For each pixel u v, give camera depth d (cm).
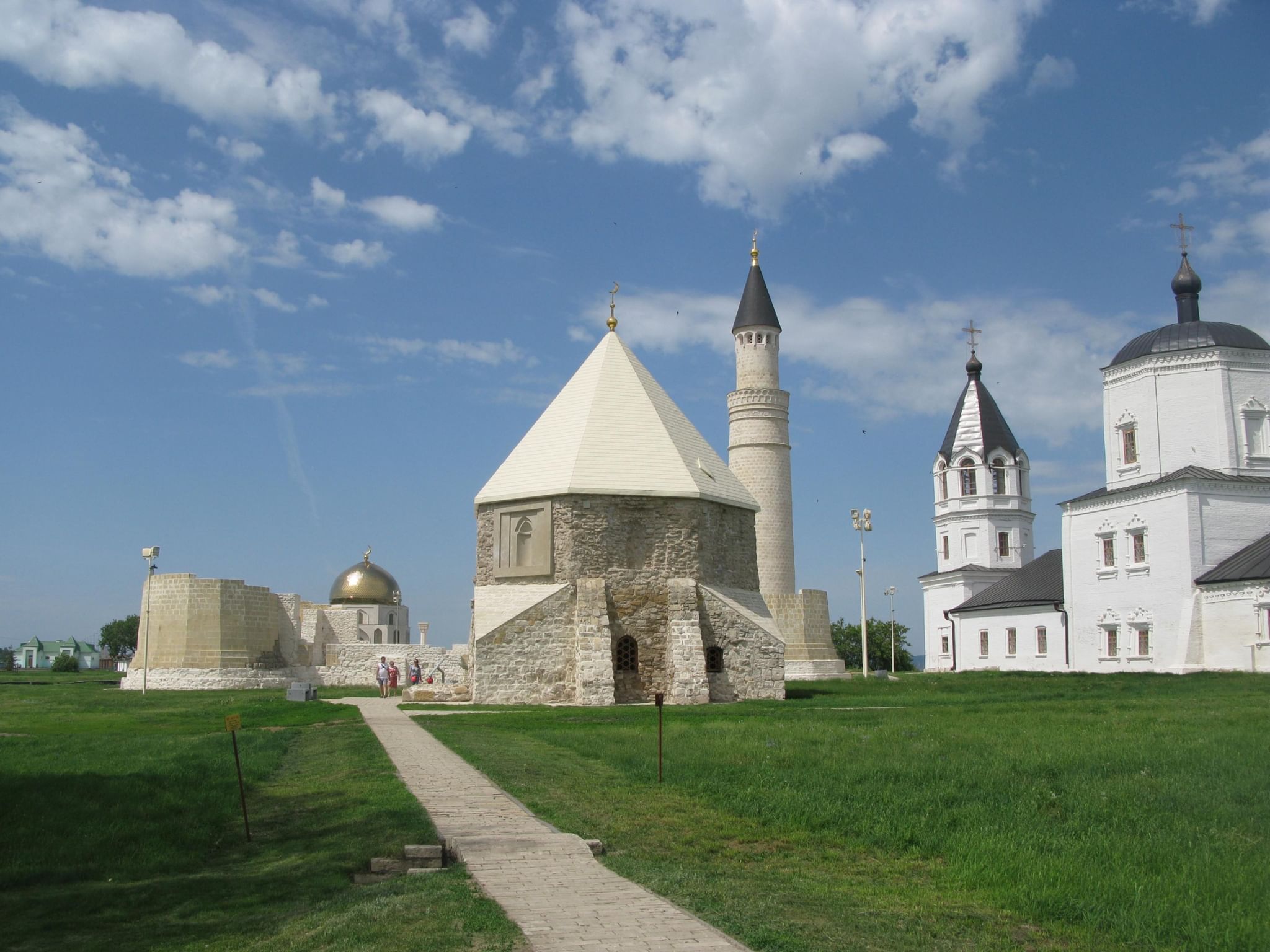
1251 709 3291
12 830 1767
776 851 1574
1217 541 6106
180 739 3047
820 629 6756
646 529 4931
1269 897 1258
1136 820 1648
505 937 1074
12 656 15675
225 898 1401
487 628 4638
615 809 1833
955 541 9881
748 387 7681
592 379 5334
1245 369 6481
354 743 2786
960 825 1656
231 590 6669
